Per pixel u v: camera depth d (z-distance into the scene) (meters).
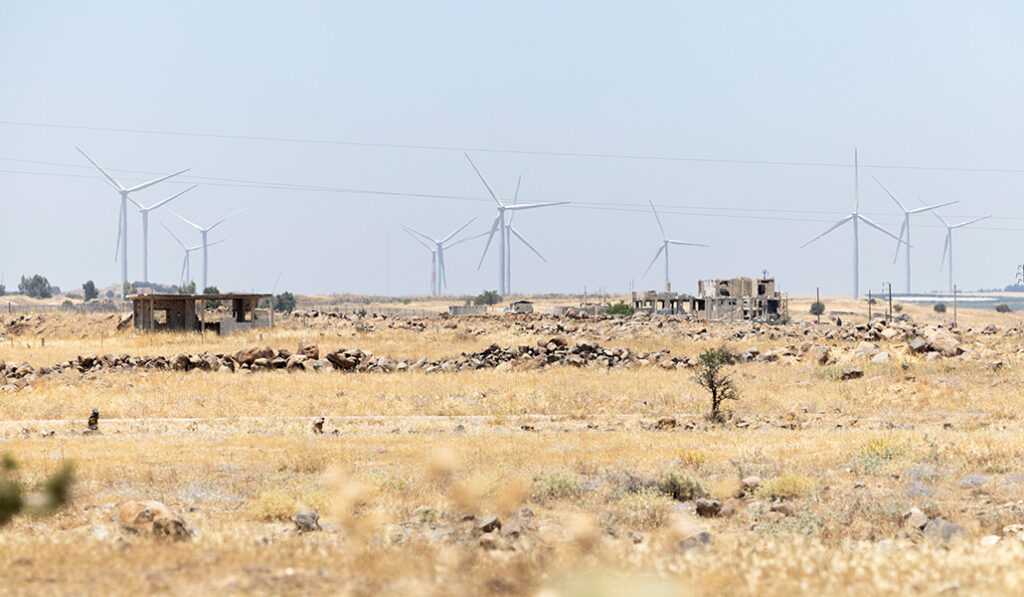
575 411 174.75
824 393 185.00
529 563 54.38
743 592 46.47
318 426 143.00
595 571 51.09
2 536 58.81
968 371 198.50
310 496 82.69
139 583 45.50
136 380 197.12
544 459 110.19
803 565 52.69
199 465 106.19
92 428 144.12
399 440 130.88
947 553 58.66
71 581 45.84
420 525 74.50
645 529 76.00
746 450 118.56
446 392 187.25
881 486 92.81
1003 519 74.00
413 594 45.78
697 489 90.44
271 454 116.00
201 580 46.78
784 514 80.69
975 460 104.38
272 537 67.75
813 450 117.75
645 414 171.75
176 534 63.59
